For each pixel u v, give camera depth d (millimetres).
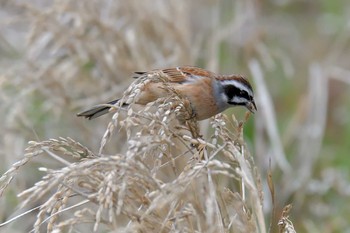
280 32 18562
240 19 15531
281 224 7758
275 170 14305
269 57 15516
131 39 13844
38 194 6730
